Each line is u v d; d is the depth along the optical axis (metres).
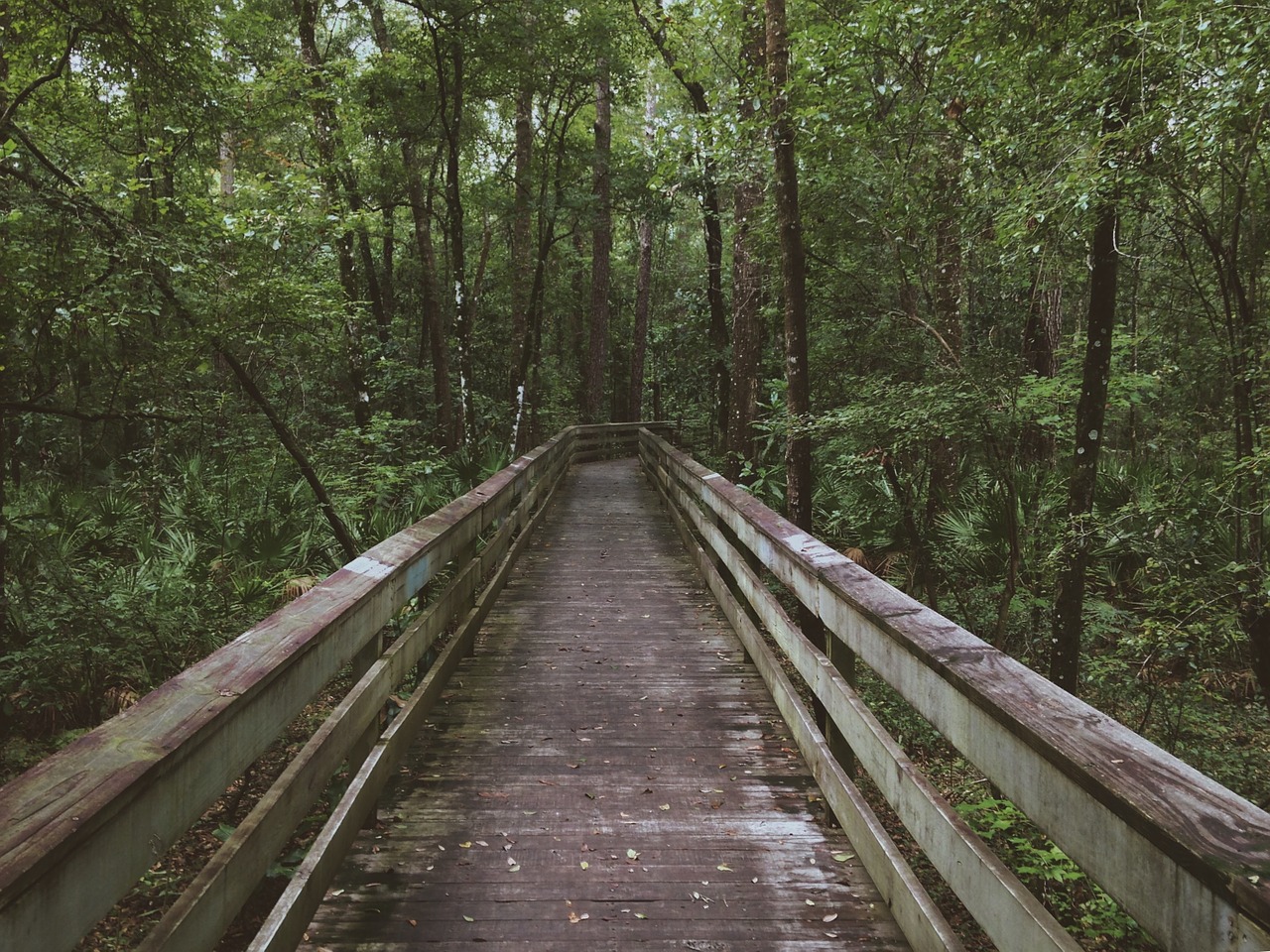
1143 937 3.85
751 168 9.30
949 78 6.82
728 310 22.70
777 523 4.55
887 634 2.43
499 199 18.47
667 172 9.77
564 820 3.25
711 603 7.12
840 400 10.30
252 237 6.84
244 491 11.08
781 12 7.22
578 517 12.32
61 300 5.42
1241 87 3.95
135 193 6.21
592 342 27.20
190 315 6.63
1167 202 5.65
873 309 9.73
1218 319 6.70
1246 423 5.98
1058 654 6.12
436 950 2.42
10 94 6.42
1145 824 1.13
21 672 5.71
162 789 1.46
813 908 2.65
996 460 7.84
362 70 14.89
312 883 2.35
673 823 3.23
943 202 7.55
